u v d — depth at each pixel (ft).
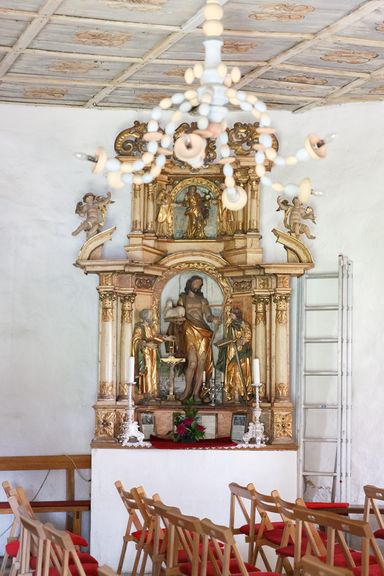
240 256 44.06
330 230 44.14
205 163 43.75
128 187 44.68
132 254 43.34
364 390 42.98
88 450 44.29
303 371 43.24
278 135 44.91
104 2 30.22
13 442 43.68
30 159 44.62
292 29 33.09
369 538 25.58
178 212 45.06
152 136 27.25
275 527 34.47
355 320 43.37
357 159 43.93
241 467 41.42
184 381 44.52
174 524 28.30
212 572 28.60
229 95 26.71
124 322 43.32
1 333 43.88
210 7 26.45
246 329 44.06
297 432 42.98
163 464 41.11
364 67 37.99
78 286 44.73
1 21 32.53
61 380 44.34
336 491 42.34
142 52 36.11
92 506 40.81
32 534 28.27
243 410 43.60
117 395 42.93
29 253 44.39
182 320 44.60
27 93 42.42
